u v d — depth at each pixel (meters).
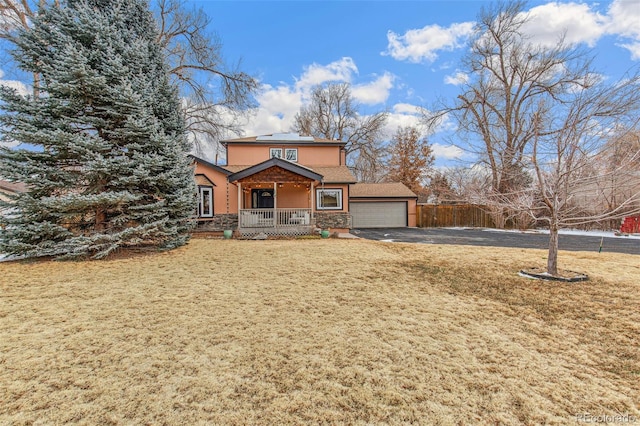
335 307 4.27
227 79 17.66
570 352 3.00
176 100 9.53
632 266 6.96
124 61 7.98
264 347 3.09
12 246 7.05
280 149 16.84
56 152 7.34
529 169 6.42
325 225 15.03
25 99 7.09
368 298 4.67
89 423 2.02
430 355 2.94
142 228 7.87
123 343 3.16
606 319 3.84
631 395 2.33
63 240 7.65
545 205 6.26
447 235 15.16
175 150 8.45
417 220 21.41
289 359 2.86
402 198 21.23
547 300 4.58
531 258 8.04
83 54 7.28
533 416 2.10
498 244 11.41
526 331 3.49
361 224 21.06
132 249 8.82
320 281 5.65
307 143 16.84
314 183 13.78
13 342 3.17
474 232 16.98
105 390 2.38
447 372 2.64
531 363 2.79
